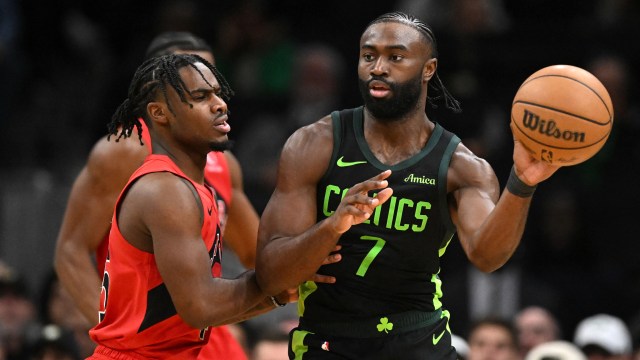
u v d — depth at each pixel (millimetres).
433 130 9594
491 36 21906
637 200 20391
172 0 24766
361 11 23828
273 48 23016
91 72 23609
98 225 11117
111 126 9930
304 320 9727
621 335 16344
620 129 20828
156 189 9203
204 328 9336
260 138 21672
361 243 9414
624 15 22875
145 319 9430
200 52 11953
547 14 23750
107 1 24953
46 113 22828
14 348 16109
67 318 15422
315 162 9484
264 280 9156
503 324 15633
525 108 8625
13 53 22609
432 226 9469
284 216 9391
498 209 8867
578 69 8734
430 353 9562
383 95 9219
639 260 19953
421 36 9305
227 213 11820
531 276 18812
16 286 16359
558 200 19719
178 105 9383
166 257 9109
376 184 8531
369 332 9477
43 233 19125
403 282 9484
